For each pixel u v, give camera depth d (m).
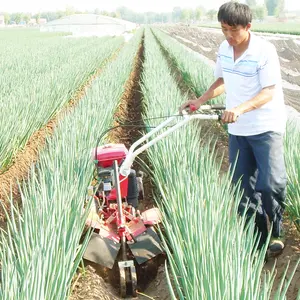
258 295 3.59
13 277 3.65
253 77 4.78
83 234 5.53
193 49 36.53
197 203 4.73
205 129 10.30
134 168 8.35
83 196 5.32
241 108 4.58
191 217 4.50
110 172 5.27
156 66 17.28
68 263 4.25
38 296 3.60
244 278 3.64
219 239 4.10
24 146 9.02
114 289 4.94
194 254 4.07
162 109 9.15
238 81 4.87
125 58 21.77
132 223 5.22
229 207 4.88
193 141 7.11
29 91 11.59
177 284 3.91
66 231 4.51
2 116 8.70
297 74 20.17
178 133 7.09
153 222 5.18
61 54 26.97
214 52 32.12
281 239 5.39
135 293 4.70
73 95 14.52
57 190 5.21
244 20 4.47
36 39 54.19
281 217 5.30
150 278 5.14
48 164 6.37
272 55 4.69
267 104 4.88
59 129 8.37
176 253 4.25
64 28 92.69
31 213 4.79
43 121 10.34
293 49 28.22
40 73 16.89
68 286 4.16
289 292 4.72
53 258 4.12
